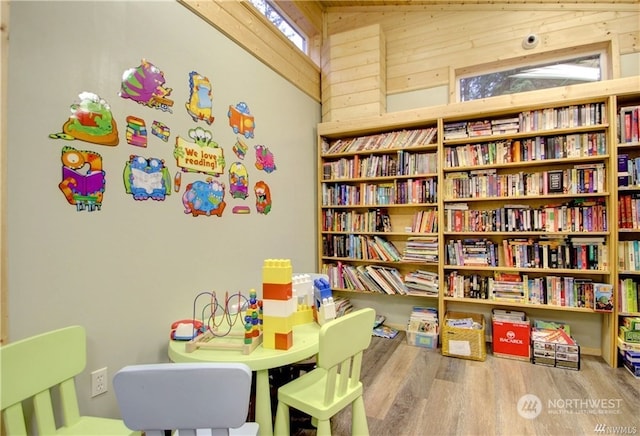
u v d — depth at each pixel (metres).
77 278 1.47
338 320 1.25
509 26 3.06
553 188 2.70
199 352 1.48
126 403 0.83
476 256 2.95
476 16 3.19
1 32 1.22
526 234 2.75
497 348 2.71
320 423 1.29
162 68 1.89
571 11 2.84
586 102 2.59
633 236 2.61
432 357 2.71
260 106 2.73
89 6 1.53
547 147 2.72
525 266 2.78
